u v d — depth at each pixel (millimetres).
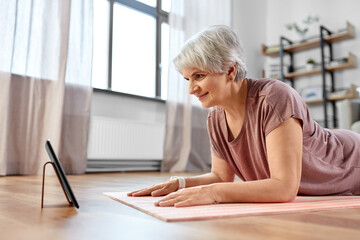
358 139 1436
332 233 643
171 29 3914
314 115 4977
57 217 794
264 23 5734
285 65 5168
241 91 1148
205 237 601
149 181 2221
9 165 2615
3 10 2633
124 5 3916
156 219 773
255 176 1277
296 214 855
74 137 2994
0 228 670
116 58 3844
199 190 958
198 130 4137
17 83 2697
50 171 2725
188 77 1068
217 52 1006
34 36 2816
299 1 5340
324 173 1248
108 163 3449
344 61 4586
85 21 3133
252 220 767
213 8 4539
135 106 3818
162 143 3855
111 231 646
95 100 3465
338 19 4879
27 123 2725
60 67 2879
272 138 1018
